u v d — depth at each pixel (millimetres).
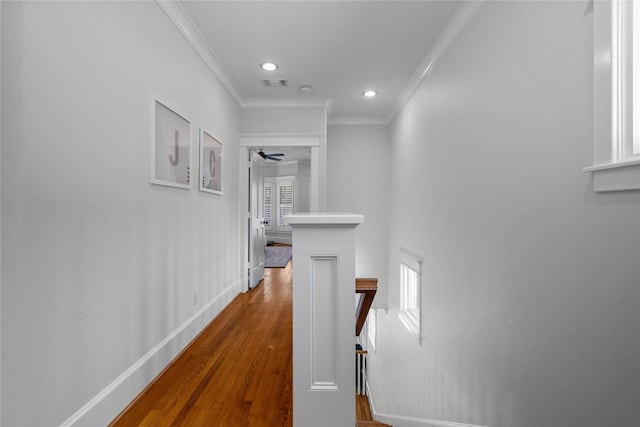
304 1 2141
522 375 1486
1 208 1014
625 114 998
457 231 2250
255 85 3582
